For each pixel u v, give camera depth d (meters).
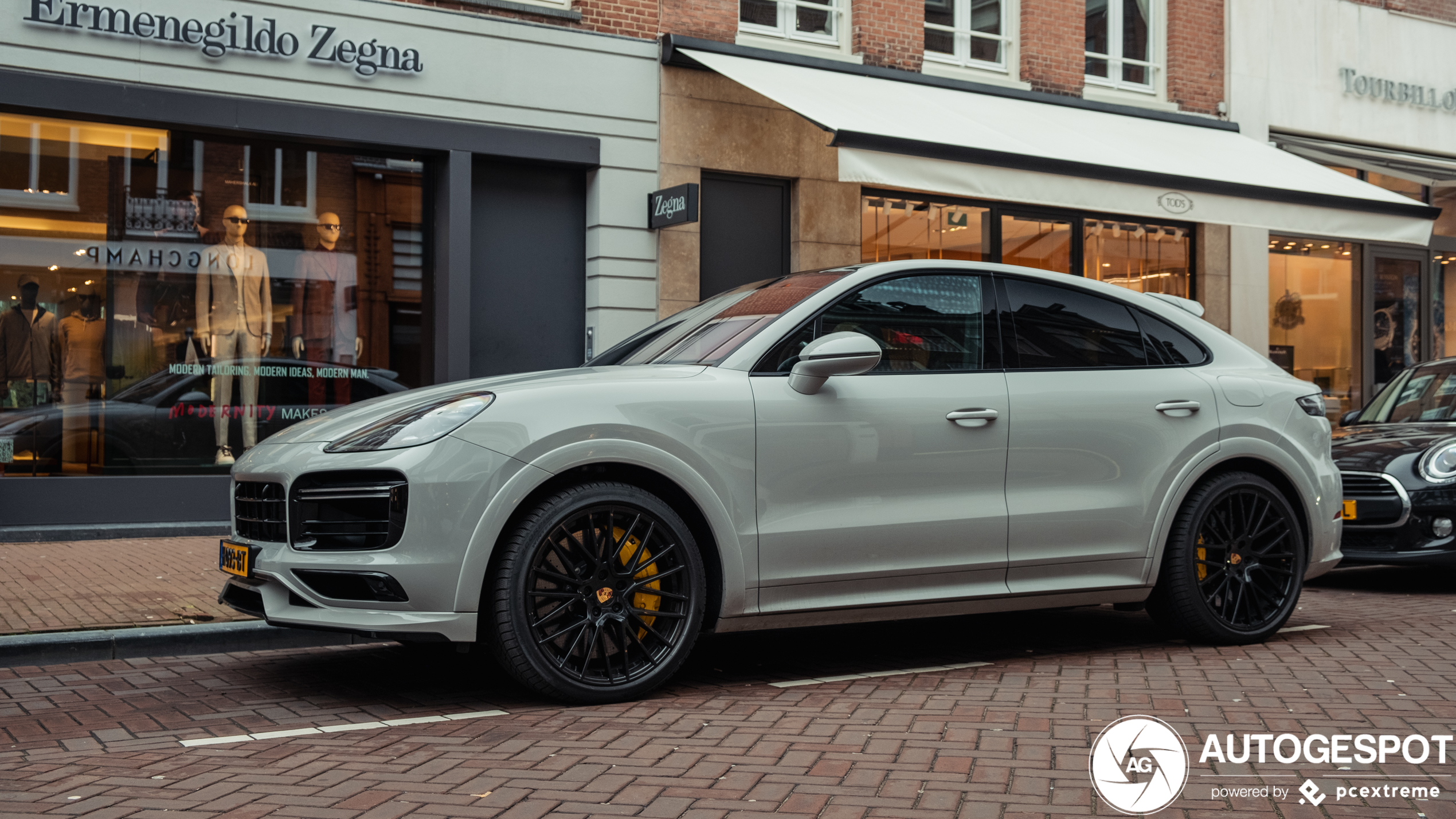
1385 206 11.66
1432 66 16.86
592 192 11.30
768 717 4.12
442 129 10.50
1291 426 5.68
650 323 11.41
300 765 3.55
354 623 4.07
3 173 9.45
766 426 4.57
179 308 10.05
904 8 12.73
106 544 8.94
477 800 3.19
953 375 5.00
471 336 11.01
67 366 9.68
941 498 4.86
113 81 9.34
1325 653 5.29
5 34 9.00
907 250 12.85
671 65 11.50
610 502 4.30
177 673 5.02
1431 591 7.52
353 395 10.70
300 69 9.96
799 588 4.61
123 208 9.83
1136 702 4.32
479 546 4.11
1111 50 14.49
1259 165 12.52
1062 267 13.87
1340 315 16.23
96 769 3.53
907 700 4.37
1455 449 7.27
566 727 3.99
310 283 10.52
